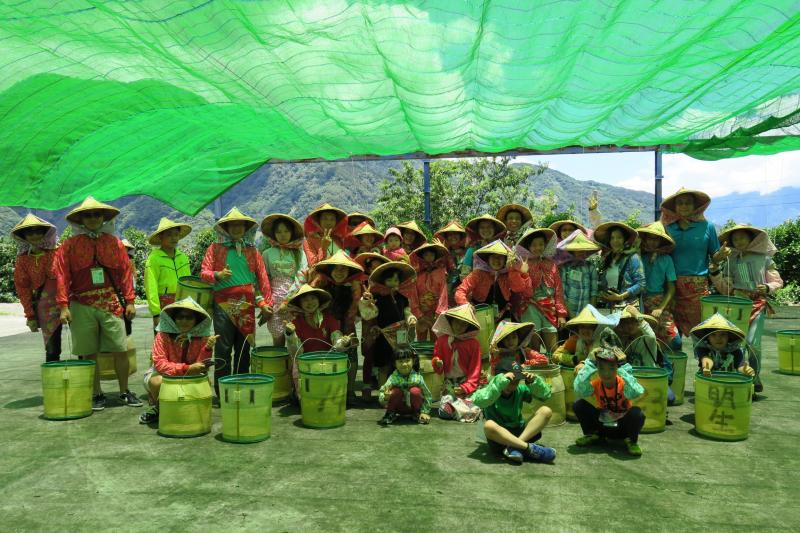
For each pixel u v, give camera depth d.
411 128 6.98
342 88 5.27
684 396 6.19
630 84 5.32
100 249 5.75
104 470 3.98
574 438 4.71
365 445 4.52
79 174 6.07
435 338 6.75
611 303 5.96
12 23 3.68
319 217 6.80
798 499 3.41
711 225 6.30
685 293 6.32
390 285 5.91
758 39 4.44
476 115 6.38
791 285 15.62
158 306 6.48
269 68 4.68
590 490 3.55
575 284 6.02
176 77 4.82
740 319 5.87
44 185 5.88
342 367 5.26
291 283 6.47
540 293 6.06
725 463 4.07
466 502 3.37
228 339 5.97
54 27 3.76
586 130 7.43
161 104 5.39
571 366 5.43
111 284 5.82
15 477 3.85
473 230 6.86
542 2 3.63
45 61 4.29
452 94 5.44
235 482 3.73
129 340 7.41
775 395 6.10
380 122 6.57
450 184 35.06
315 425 5.02
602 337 5.18
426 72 4.75
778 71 5.63
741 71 5.65
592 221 7.51
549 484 3.66
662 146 9.18
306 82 5.07
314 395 5.00
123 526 3.09
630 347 5.39
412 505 3.33
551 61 4.60
